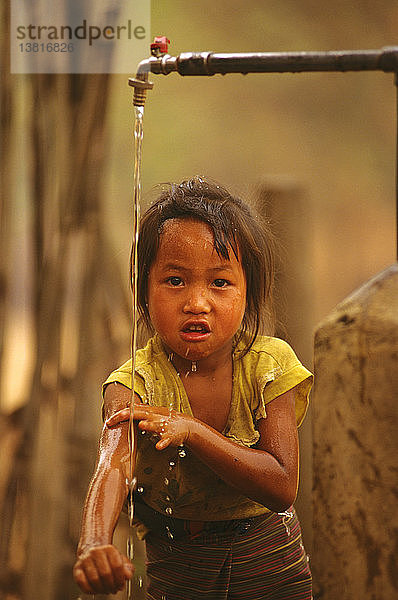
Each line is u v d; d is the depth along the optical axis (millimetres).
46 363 6051
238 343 3055
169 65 2926
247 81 30141
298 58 2744
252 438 2904
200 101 29609
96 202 6016
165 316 2807
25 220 15625
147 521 3166
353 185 30344
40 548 6066
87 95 5871
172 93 29344
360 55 2676
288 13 30406
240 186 3562
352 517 2711
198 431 2652
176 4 29312
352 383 2682
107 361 6164
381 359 2619
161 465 3014
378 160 30625
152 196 3256
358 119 30797
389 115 30797
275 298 6012
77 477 6148
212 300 2791
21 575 6125
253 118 30062
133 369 2850
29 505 6094
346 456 2711
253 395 2951
